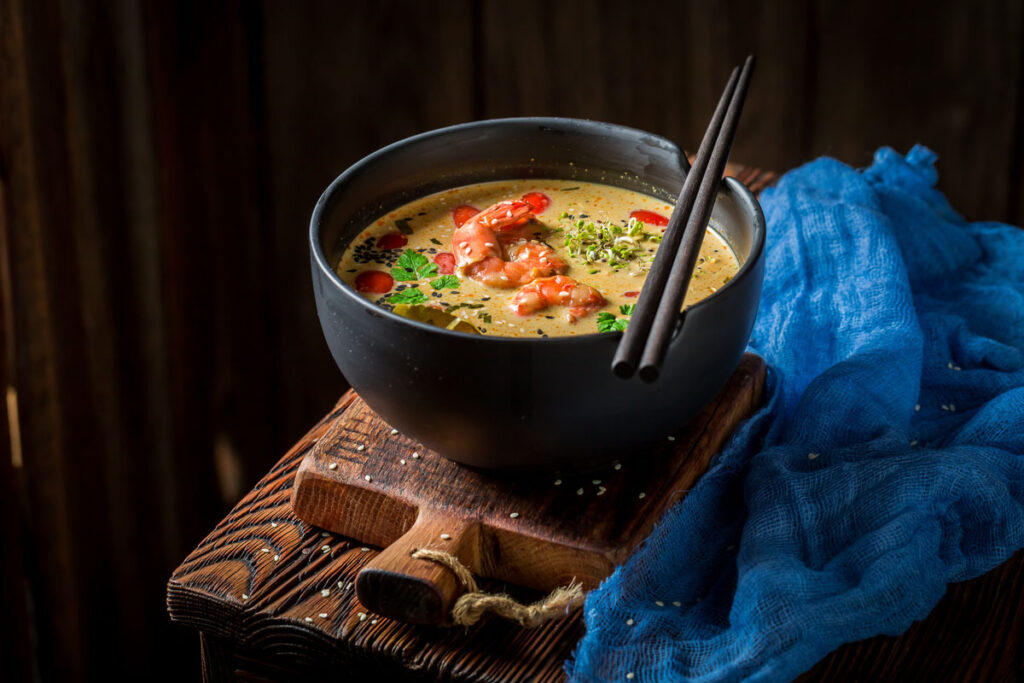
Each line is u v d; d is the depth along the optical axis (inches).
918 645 33.7
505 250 36.4
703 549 35.0
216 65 55.4
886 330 38.4
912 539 33.8
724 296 32.5
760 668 32.4
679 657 32.9
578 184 38.4
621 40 61.7
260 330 61.7
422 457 35.1
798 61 63.5
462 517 34.0
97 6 50.6
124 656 59.6
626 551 33.5
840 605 32.8
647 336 30.9
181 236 56.2
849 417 36.7
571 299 34.7
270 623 33.8
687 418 33.8
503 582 34.5
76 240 51.9
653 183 37.8
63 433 53.1
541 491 34.4
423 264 35.9
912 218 42.1
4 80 48.7
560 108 63.3
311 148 60.1
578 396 32.3
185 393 58.7
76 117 50.9
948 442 37.2
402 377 32.7
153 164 53.6
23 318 51.1
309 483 34.9
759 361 37.7
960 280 41.8
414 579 32.6
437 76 60.7
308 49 58.1
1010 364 38.9
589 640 32.8
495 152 38.1
